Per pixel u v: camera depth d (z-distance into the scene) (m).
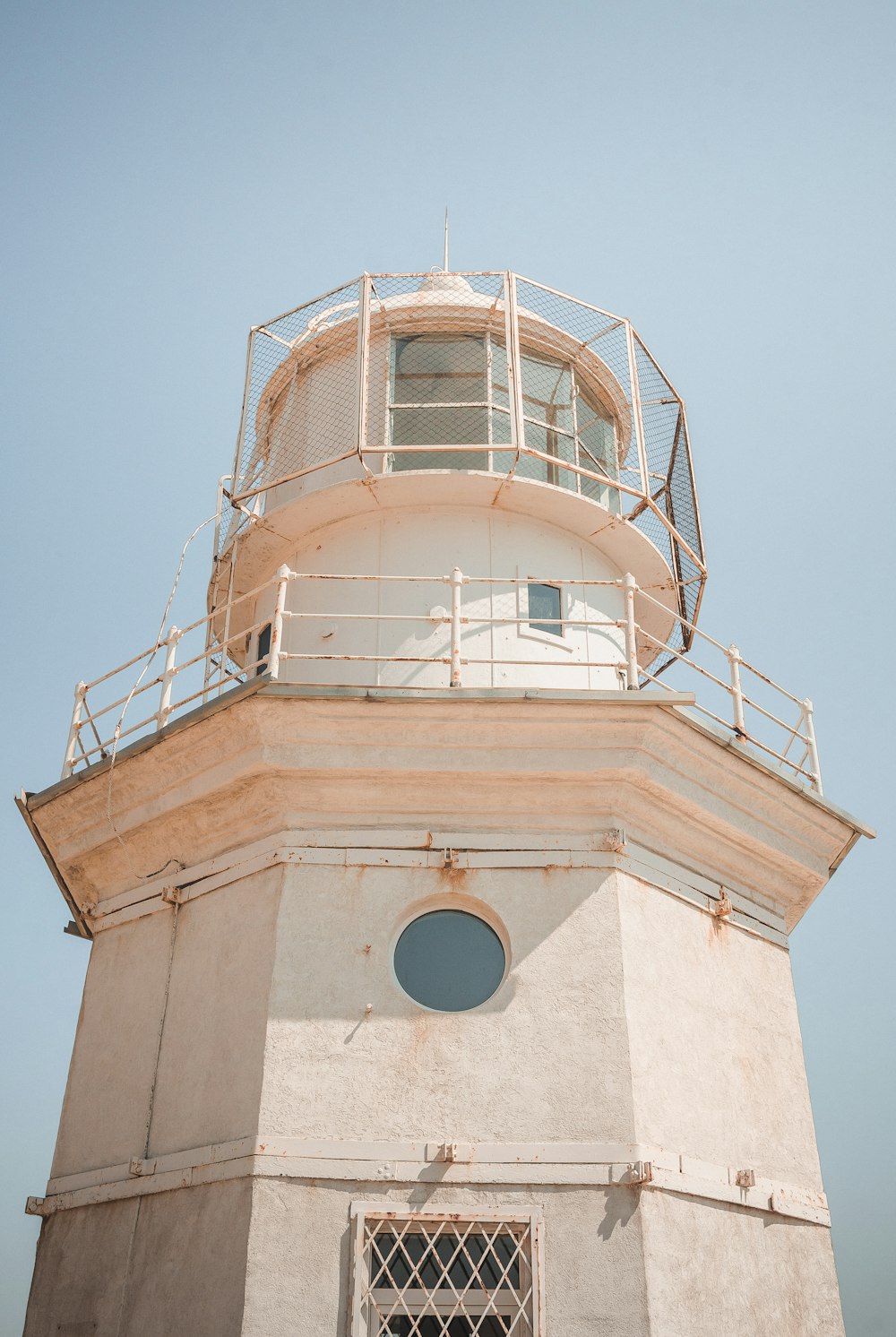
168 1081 13.12
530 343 16.41
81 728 15.91
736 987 14.09
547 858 13.23
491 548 15.41
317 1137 11.89
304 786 13.35
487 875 13.13
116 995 14.25
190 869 14.26
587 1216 11.62
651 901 13.55
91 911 15.23
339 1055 12.27
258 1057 12.27
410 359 16.11
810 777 15.54
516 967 12.73
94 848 14.94
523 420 15.26
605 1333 11.18
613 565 16.50
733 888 14.85
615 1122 11.99
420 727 13.16
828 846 15.37
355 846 13.26
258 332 16.92
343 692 13.04
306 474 15.90
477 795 13.39
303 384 16.58
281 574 13.94
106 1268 12.51
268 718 13.13
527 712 13.12
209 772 13.77
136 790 14.39
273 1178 11.71
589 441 16.64
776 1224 13.02
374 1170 11.75
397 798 13.39
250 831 13.80
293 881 13.09
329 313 16.45
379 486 15.16
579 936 12.90
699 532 17.41
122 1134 13.25
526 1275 11.45
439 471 15.05
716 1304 11.91
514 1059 12.30
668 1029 12.95
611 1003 12.57
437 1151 11.82
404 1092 12.11
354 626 15.02
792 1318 12.59
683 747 13.60
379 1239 11.65
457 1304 11.38
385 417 15.66
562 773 13.29
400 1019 12.46
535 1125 11.99
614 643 15.83
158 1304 11.90
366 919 12.91
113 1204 12.85
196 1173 12.20
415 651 14.70
